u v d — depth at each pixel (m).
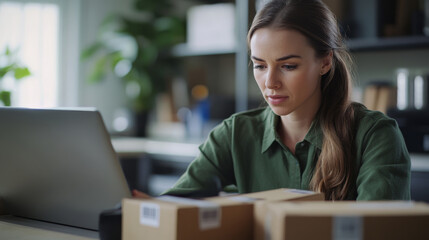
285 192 0.94
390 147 1.19
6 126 1.05
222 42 3.13
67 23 3.62
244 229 0.80
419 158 2.28
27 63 3.49
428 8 2.43
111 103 3.74
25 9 3.49
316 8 1.18
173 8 3.65
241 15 2.92
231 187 1.45
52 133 0.97
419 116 2.38
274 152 1.33
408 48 2.68
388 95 2.48
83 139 0.93
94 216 0.98
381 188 1.11
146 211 0.76
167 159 3.02
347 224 0.69
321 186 1.22
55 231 1.02
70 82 3.63
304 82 1.14
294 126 1.30
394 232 0.70
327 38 1.18
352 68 1.35
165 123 3.52
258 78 1.18
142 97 3.45
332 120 1.26
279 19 1.12
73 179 0.99
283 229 0.69
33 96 3.50
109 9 3.72
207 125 3.21
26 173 1.07
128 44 3.51
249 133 1.37
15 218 1.15
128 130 3.54
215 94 3.52
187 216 0.73
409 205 0.76
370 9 2.54
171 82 3.52
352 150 1.25
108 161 0.92
